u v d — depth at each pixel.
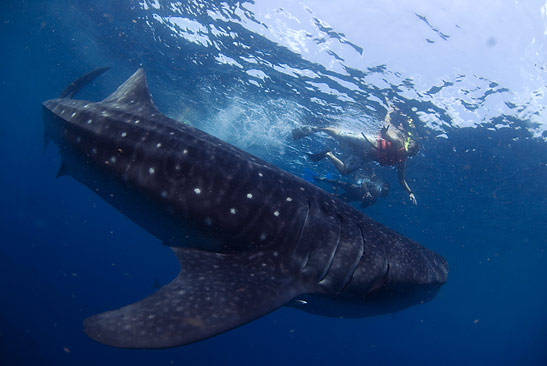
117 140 4.54
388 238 4.59
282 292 3.59
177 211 4.21
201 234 4.20
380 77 10.53
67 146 5.08
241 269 3.76
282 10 9.73
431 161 15.28
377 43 9.43
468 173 15.98
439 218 24.81
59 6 15.82
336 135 10.64
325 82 11.77
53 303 25.27
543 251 30.72
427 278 4.64
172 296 3.12
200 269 3.63
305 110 14.24
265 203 4.13
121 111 4.87
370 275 4.15
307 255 4.04
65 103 5.41
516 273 45.12
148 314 2.88
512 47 8.71
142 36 14.77
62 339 21.25
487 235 28.19
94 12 14.69
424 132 12.91
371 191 10.66
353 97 11.96
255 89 14.46
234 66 13.52
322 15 9.30
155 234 4.90
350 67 10.57
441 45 9.00
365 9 8.66
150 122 4.59
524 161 14.06
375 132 13.52
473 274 50.12
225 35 11.92
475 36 8.58
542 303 77.38
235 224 4.07
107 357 21.42
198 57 14.17
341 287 4.11
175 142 4.33
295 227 4.10
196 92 17.45
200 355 27.09
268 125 17.36
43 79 29.41
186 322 2.87
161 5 12.12
